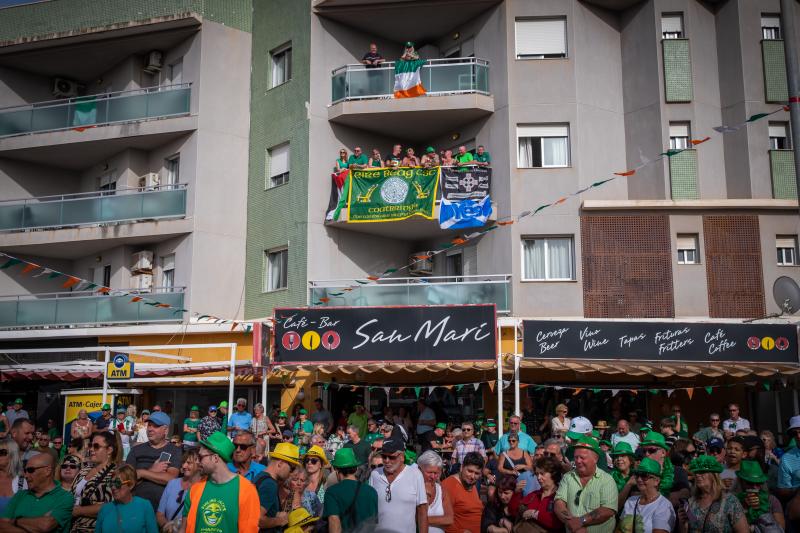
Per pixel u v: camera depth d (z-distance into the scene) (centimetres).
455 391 1944
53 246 2405
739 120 2088
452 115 2123
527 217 2012
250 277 2273
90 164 2609
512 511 818
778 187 2039
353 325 1653
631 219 2012
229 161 2316
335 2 2155
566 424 1498
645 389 1747
